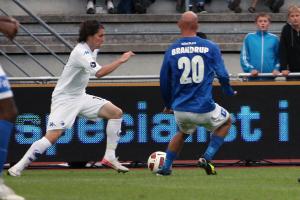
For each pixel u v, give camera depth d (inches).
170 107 1205.7
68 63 1206.3
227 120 1200.2
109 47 1903.3
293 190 979.9
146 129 1421.0
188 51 1158.3
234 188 1003.3
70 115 1218.0
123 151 1418.6
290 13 1483.8
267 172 1294.3
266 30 1518.2
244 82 1435.8
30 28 1931.6
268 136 1439.5
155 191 959.6
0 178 845.2
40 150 1210.0
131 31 1968.5
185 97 1160.8
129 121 1419.8
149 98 1423.5
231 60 1923.0
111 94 1421.0
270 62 1509.6
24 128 1409.9
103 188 997.2
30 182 1095.0
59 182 1092.5
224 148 1433.3
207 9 2047.2
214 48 1159.0
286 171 1316.4
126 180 1124.5
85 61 1182.9
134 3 1990.7
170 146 1200.8
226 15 1977.1
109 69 1178.6
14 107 847.7
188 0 1904.5
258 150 1438.2
